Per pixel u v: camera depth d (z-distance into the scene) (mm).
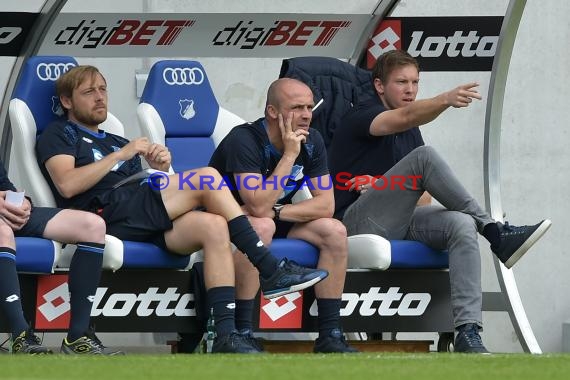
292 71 18641
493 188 19547
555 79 25047
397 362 11430
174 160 18078
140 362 11109
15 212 14555
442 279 16438
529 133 24922
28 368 10180
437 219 15914
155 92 18125
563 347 25062
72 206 16047
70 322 14242
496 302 20672
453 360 11883
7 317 14000
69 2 21344
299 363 11086
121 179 16375
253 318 15734
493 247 15836
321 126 18594
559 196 25109
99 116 16531
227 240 14453
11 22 18625
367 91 19016
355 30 20672
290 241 15656
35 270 14727
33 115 16594
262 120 15945
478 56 20906
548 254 25156
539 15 24969
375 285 16219
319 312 15562
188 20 19766
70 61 17031
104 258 14898
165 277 15375
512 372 10195
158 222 14961
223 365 10664
